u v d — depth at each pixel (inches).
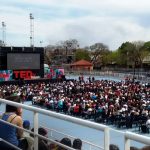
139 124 1278.3
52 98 1974.7
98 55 7076.8
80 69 5698.8
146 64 6028.5
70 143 176.1
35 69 3324.3
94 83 2935.5
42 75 3366.1
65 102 1749.5
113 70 5570.9
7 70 3193.9
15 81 3206.2
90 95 2082.9
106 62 6948.8
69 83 3046.3
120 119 1359.5
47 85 2878.9
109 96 2023.9
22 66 3257.9
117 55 6515.8
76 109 1614.2
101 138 177.3
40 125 197.0
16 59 3233.3
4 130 221.8
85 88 2568.9
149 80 3558.1
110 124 1430.9
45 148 187.6
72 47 7416.3
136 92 2292.1
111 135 133.3
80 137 187.5
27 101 2187.5
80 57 7214.6
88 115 1552.7
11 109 228.5
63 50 7337.6
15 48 3233.3
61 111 1727.4
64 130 195.2
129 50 6107.3
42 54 3361.2
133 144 132.3
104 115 1456.7
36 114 184.1
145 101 1769.2
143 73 4709.6
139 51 6058.1
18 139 219.5
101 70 5595.5
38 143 185.9
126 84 2842.0
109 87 2618.1
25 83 3233.3
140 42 6284.5
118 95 2081.7
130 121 1326.3
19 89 2490.2
